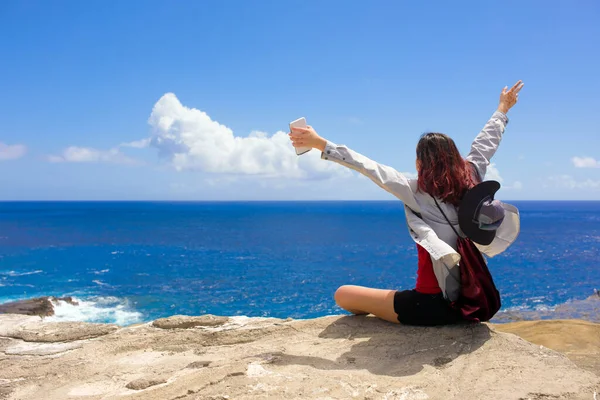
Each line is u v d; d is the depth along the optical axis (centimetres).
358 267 3488
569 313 1886
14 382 363
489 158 414
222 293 2441
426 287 386
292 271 3266
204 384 320
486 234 361
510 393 281
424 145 375
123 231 7350
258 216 14888
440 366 329
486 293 375
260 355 380
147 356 416
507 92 448
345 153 365
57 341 475
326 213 18300
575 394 278
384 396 286
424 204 376
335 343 394
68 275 2984
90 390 341
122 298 2291
